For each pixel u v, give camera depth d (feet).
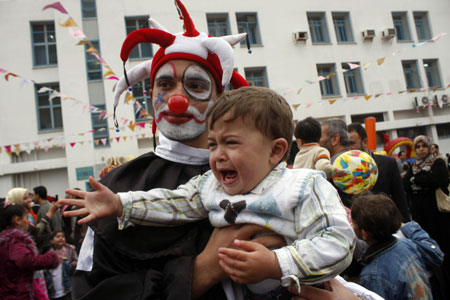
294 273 2.50
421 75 41.22
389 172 8.30
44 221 12.46
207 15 37.14
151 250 3.18
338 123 8.73
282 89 36.81
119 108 30.96
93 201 2.83
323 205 2.81
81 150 31.65
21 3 32.91
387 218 5.21
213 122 2.92
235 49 36.60
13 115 32.12
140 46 34.14
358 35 40.06
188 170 3.77
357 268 6.63
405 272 5.05
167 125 3.76
